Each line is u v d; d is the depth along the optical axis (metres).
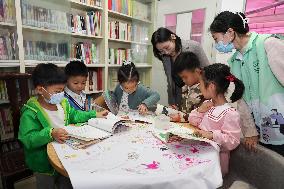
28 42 2.23
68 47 2.61
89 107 1.81
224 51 1.44
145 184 0.74
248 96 1.33
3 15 2.00
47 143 1.08
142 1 3.61
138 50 3.61
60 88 1.26
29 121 1.19
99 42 2.97
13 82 1.61
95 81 2.99
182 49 1.80
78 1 2.57
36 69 1.26
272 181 0.99
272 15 2.80
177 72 1.46
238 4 2.86
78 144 1.03
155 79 3.77
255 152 1.12
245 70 1.32
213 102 1.30
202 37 3.19
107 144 1.04
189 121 1.41
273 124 1.24
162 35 1.69
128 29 3.33
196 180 0.79
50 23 2.36
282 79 1.16
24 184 1.97
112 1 2.97
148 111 1.67
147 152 0.97
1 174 1.64
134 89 1.83
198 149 1.01
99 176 0.76
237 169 1.24
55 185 1.25
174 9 3.43
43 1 2.29
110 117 1.35
